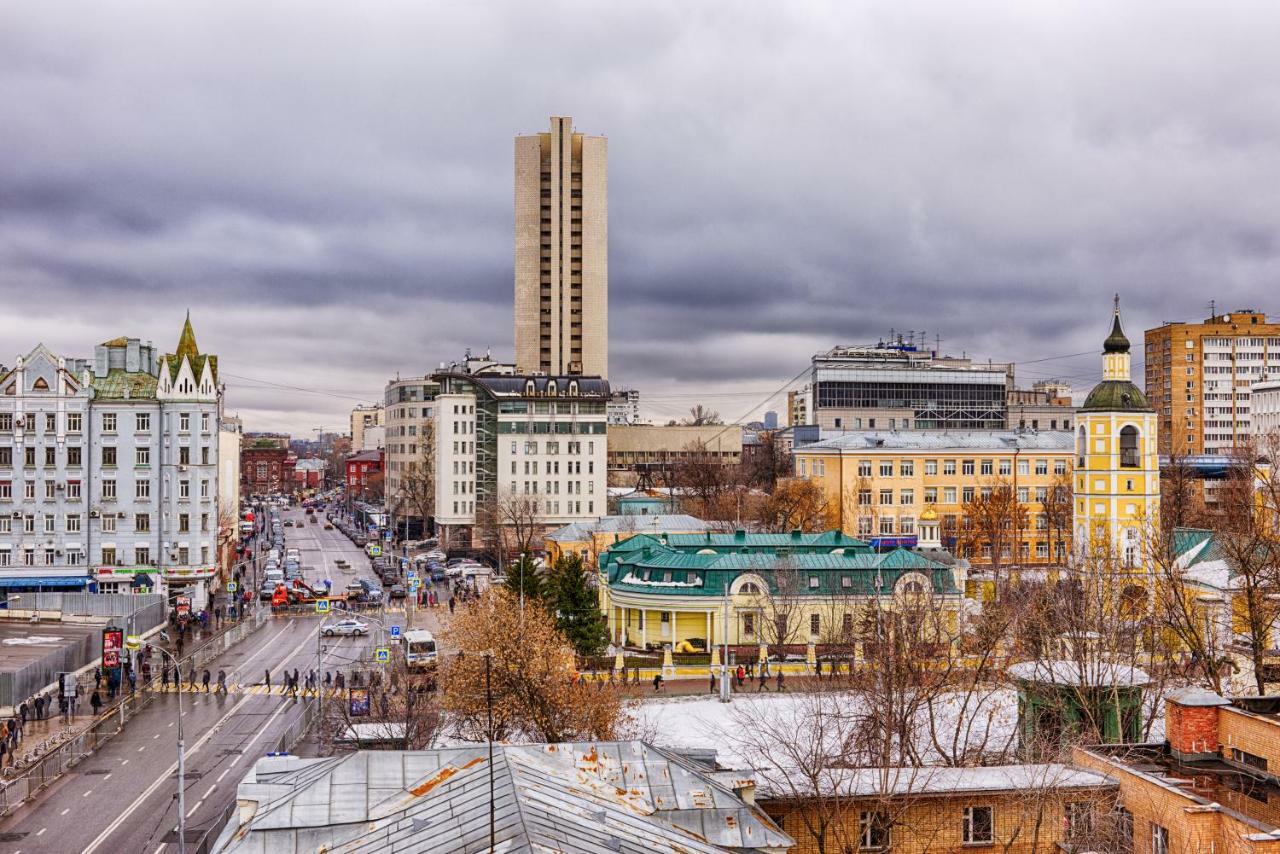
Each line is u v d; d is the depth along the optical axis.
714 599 105.62
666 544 118.75
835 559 108.88
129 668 99.81
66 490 138.50
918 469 165.62
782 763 60.09
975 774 42.47
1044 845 40.97
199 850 55.19
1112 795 39.31
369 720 69.69
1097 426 122.56
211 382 142.00
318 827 31.12
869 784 41.75
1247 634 85.81
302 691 95.56
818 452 172.50
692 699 81.44
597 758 33.78
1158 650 87.69
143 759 75.62
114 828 61.59
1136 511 121.50
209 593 143.38
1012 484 164.62
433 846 27.98
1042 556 163.25
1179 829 35.31
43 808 65.25
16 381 137.75
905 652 66.94
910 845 40.75
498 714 66.19
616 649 103.56
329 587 156.88
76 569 138.25
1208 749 41.62
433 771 32.62
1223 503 175.50
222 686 95.44
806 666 96.69
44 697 89.00
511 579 103.88
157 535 139.88
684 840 30.53
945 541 164.75
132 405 139.88
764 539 117.69
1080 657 58.12
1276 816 36.03
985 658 70.69
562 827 28.16
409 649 100.81
